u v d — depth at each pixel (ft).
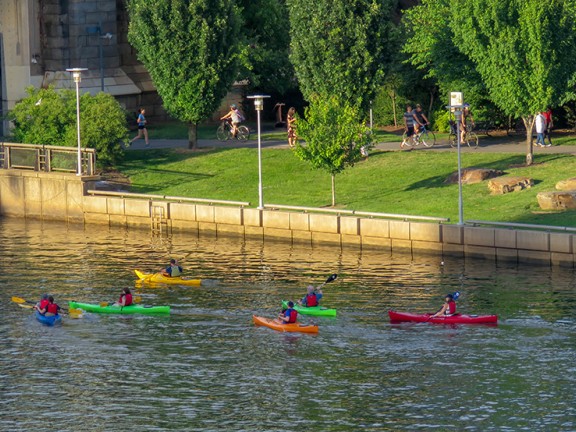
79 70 344.90
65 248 313.94
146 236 331.16
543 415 193.26
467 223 297.12
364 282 271.28
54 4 417.08
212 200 332.19
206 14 371.35
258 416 194.70
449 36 360.89
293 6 355.77
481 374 211.20
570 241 279.69
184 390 206.28
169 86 373.40
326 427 190.19
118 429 189.88
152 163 371.35
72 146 364.99
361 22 347.97
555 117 395.34
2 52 420.77
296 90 433.48
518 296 255.91
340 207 323.57
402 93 411.75
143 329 239.50
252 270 285.23
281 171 356.79
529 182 318.04
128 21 429.79
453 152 357.41
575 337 228.22
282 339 231.71
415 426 189.98
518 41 322.75
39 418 194.39
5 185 363.76
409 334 232.73
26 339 234.17
